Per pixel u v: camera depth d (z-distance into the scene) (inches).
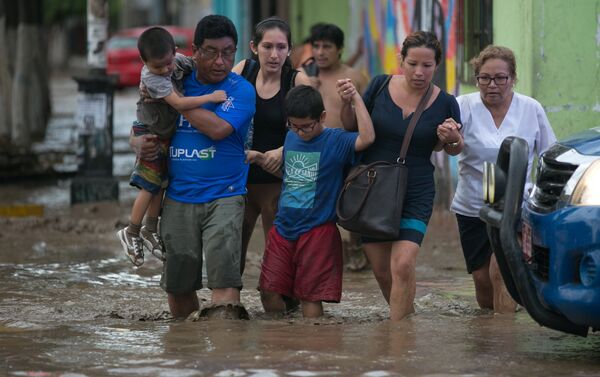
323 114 787.4
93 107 1679.4
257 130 861.8
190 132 791.7
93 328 770.2
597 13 1109.1
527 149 682.8
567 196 647.1
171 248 804.0
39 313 855.1
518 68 1162.6
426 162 789.2
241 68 871.1
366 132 775.1
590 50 1112.2
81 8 5876.0
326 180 797.2
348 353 673.0
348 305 897.5
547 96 1119.0
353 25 2198.6
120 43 4886.8
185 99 767.1
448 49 1425.9
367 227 766.5
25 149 2272.4
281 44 844.6
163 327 769.6
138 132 792.3
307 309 810.8
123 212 1574.8
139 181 794.2
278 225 816.3
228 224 791.7
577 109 1120.2
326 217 800.3
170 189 803.4
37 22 2568.9
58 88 5098.4
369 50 2027.6
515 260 662.5
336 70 1080.2
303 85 794.2
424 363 647.1
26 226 1422.2
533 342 711.1
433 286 1000.9
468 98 834.8
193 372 626.8
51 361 662.5
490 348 692.1
